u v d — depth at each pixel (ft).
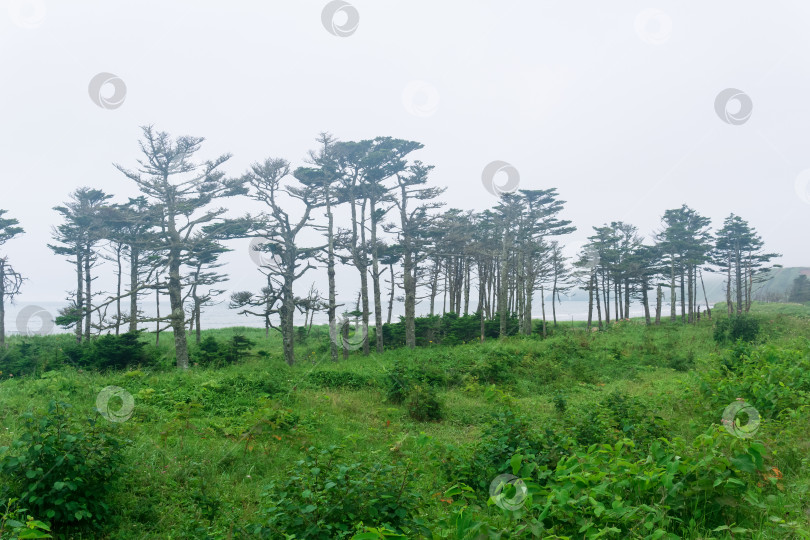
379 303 98.78
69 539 16.63
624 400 30.53
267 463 26.13
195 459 25.17
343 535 13.71
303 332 120.67
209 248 84.64
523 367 64.80
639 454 18.89
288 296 80.38
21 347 83.15
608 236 140.77
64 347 78.74
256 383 46.83
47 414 19.39
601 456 17.97
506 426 22.98
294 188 86.22
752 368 33.99
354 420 37.73
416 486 19.67
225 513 18.81
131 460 22.82
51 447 17.61
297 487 15.90
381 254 107.76
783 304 207.51
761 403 25.93
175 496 20.57
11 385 44.32
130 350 72.43
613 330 125.08
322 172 90.27
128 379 47.50
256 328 161.38
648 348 79.10
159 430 30.63
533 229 132.16
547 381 59.16
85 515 16.98
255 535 14.65
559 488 15.25
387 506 15.26
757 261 169.07
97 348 71.61
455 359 67.72
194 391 42.29
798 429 20.84
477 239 132.98
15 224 97.04
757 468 14.74
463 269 143.33
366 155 91.04
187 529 17.16
